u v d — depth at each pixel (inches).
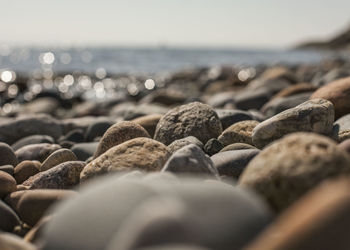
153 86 103.5
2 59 357.1
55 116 55.6
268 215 14.6
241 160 20.7
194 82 110.4
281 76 68.4
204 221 13.7
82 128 37.5
